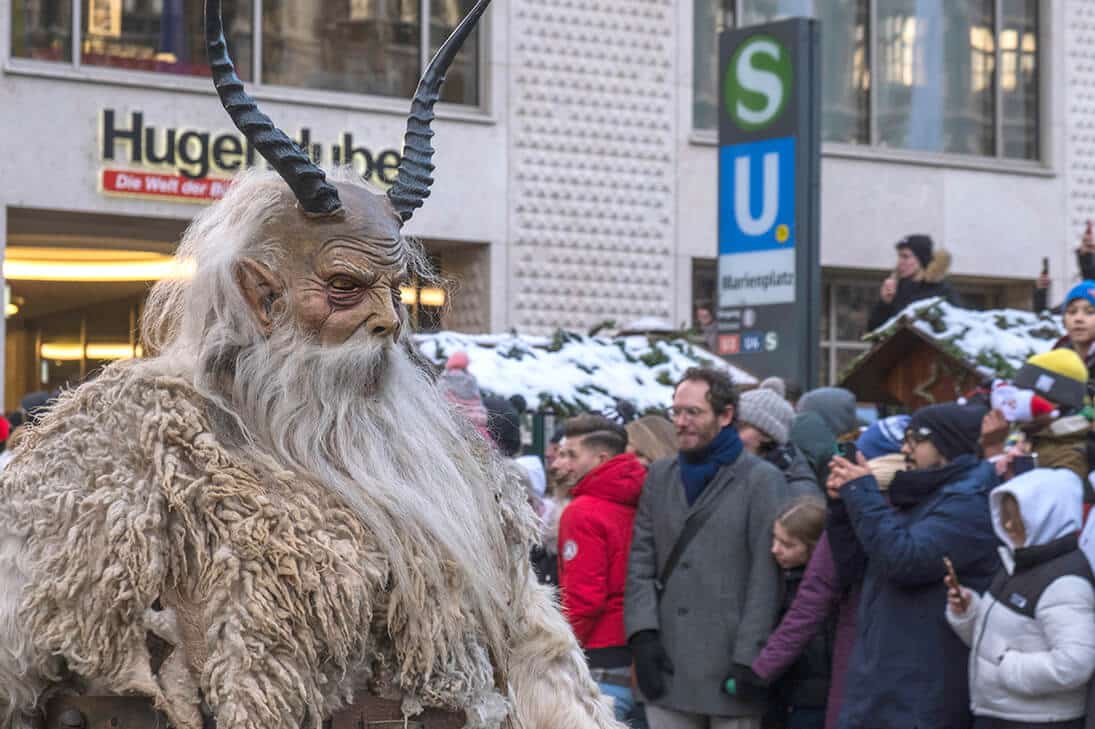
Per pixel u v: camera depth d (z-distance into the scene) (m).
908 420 6.11
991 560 5.03
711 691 5.50
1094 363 6.21
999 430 5.85
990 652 4.76
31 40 12.82
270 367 2.18
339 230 2.19
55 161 12.78
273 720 2.03
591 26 14.70
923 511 5.08
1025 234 16.67
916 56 16.34
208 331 2.21
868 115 16.16
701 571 5.55
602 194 14.75
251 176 2.29
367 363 2.19
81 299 15.74
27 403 6.61
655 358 8.65
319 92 13.82
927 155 16.33
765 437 6.38
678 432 5.69
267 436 2.18
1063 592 4.64
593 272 14.71
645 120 14.95
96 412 2.17
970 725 4.99
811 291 10.06
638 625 5.59
